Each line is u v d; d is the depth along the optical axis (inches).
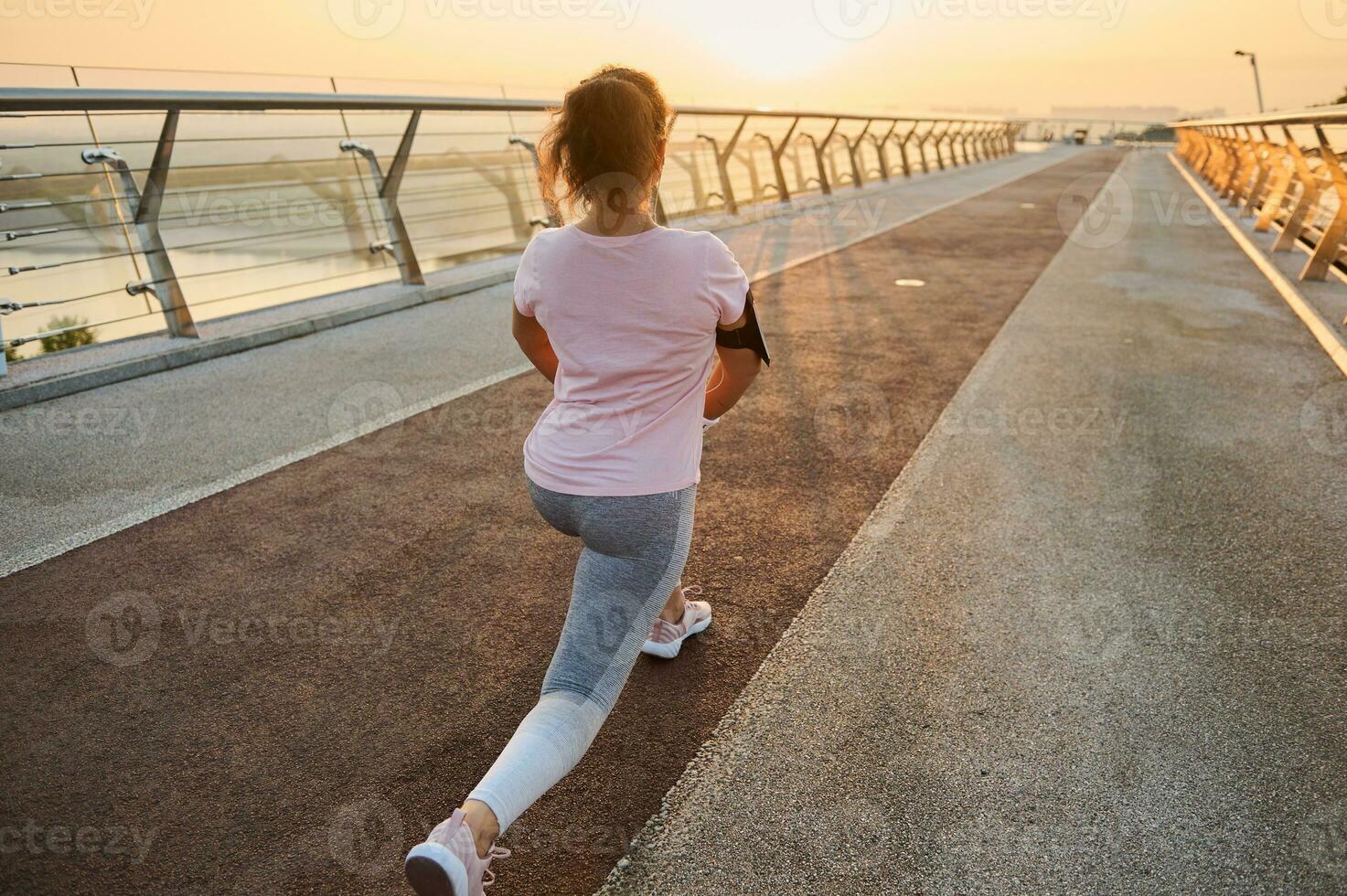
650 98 56.0
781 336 237.8
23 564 114.2
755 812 73.3
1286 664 93.0
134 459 150.6
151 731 83.0
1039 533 123.7
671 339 57.7
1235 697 87.7
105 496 135.8
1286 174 423.2
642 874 67.2
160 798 74.7
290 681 90.8
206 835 70.8
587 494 59.9
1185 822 71.6
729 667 93.5
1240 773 77.0
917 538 122.8
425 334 241.0
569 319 58.0
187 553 117.9
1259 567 113.7
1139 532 123.7
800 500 135.2
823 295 295.0
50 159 203.9
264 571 113.6
